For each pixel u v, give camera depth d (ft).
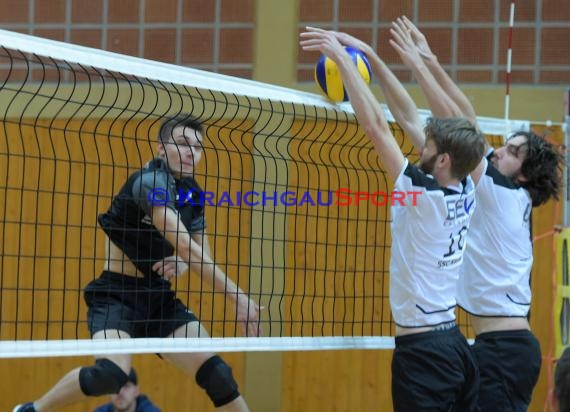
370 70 29.76
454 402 24.90
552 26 45.39
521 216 28.63
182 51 48.60
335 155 45.52
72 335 48.42
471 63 46.03
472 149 24.85
